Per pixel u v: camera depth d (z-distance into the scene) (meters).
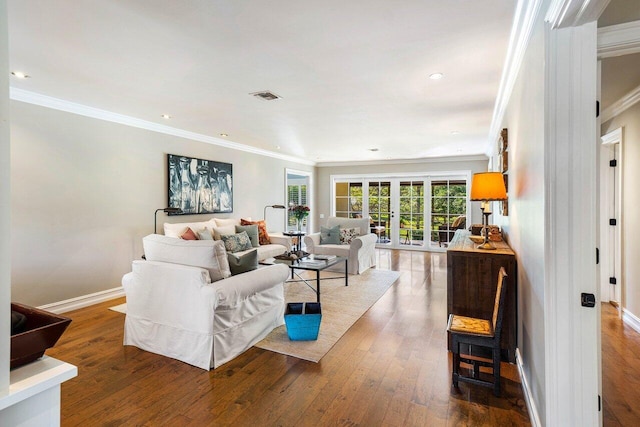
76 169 3.78
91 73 2.78
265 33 2.12
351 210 8.91
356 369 2.45
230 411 1.96
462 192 7.76
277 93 3.28
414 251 8.05
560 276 1.47
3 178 0.72
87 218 3.89
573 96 1.43
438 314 3.62
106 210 4.09
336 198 9.06
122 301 4.07
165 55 2.43
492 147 5.74
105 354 2.67
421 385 2.24
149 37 2.17
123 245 4.28
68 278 3.72
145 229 4.56
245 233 5.44
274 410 1.97
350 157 8.03
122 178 4.26
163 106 3.75
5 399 0.73
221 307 2.48
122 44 2.27
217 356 2.46
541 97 1.60
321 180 9.16
